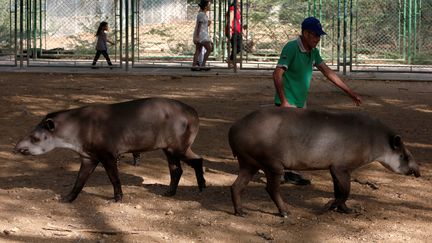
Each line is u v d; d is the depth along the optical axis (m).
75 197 8.16
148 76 19.33
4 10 26.86
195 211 7.89
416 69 21.56
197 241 7.01
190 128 8.37
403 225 7.53
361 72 20.34
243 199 8.34
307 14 24.73
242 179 7.71
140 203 8.16
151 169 9.64
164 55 25.48
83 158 8.20
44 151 8.10
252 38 25.64
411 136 11.79
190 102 14.92
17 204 8.03
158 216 7.72
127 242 6.97
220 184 8.98
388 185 8.98
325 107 14.44
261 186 8.91
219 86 17.44
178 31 28.23
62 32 28.19
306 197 8.43
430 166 9.90
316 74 19.92
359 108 14.40
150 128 8.14
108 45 25.97
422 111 14.16
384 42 24.69
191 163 8.53
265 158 7.49
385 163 7.86
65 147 8.11
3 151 10.48
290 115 7.54
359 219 7.68
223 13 25.30
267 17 25.94
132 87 17.09
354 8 24.47
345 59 19.88
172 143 8.30
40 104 14.45
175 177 8.42
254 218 7.67
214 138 11.53
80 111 8.18
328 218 7.70
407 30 24.38
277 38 25.78
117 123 8.06
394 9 24.64
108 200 8.21
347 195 7.69
